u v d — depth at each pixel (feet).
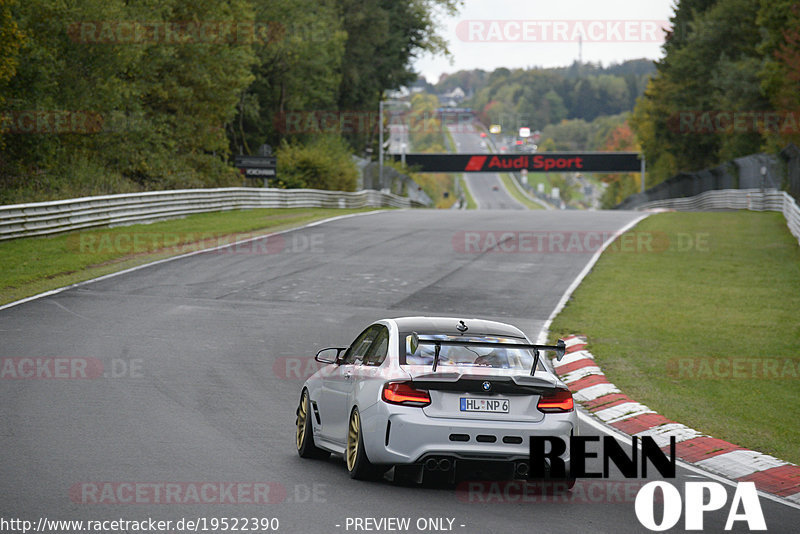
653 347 162.91
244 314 185.68
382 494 76.54
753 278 248.32
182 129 516.73
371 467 78.69
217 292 211.82
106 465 82.58
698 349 161.68
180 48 503.20
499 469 76.89
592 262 275.80
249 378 130.21
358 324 178.70
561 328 179.42
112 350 145.48
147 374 129.08
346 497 74.84
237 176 551.18
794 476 88.94
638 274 254.06
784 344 166.61
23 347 145.28
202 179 520.42
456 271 254.06
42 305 186.09
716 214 451.94
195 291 212.23
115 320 172.76
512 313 195.93
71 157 408.46
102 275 229.66
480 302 208.33
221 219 372.17
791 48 546.26
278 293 213.05
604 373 143.02
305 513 69.46
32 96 370.94
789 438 107.24
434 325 85.51
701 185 648.38
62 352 142.41
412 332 83.35
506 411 77.05
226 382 126.72
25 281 214.48
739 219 414.82
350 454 81.56
